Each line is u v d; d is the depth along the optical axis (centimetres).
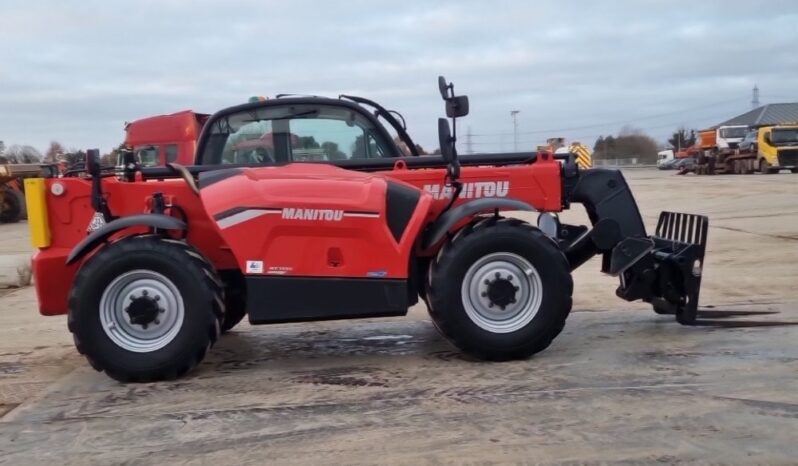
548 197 566
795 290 768
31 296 910
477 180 558
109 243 501
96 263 482
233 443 386
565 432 388
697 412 411
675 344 552
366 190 502
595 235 577
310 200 492
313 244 494
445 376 488
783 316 643
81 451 382
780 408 415
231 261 545
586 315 672
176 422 418
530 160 582
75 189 529
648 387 454
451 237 520
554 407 423
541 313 509
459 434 389
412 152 616
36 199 522
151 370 483
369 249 498
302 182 502
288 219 489
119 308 489
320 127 592
